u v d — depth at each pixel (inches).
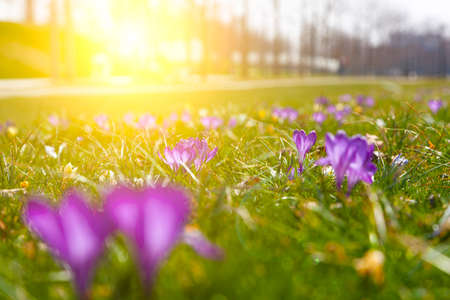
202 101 145.8
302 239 17.0
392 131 34.7
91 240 10.5
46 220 10.4
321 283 14.3
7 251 17.1
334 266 15.2
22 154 34.5
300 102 114.5
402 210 20.1
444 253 15.9
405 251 16.2
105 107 124.5
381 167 26.7
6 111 111.1
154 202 9.6
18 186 26.5
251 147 34.4
